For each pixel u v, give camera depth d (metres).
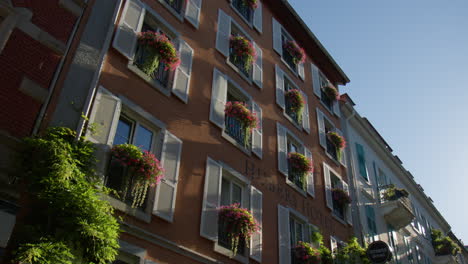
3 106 6.88
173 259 8.66
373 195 20.05
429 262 25.86
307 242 13.42
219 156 11.10
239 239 10.56
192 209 9.58
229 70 13.23
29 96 7.28
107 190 7.46
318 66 20.42
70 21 8.52
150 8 11.09
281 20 18.62
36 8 7.96
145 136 9.48
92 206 6.70
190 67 11.41
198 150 10.52
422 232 26.83
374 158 22.48
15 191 6.48
